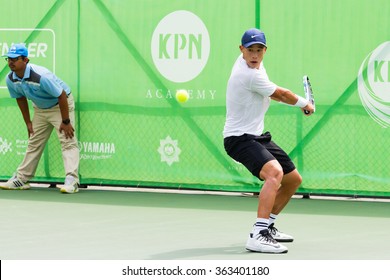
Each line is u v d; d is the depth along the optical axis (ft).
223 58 52.70
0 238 38.32
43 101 53.67
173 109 53.83
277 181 35.01
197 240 38.17
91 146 55.77
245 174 52.95
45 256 33.94
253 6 51.90
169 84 53.83
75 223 42.98
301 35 51.16
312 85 51.21
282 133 51.90
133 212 46.98
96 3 55.01
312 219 44.91
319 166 51.57
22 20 56.65
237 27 52.31
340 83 50.78
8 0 56.80
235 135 35.63
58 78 54.85
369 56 50.29
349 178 51.16
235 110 35.65
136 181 55.01
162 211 47.50
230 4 52.31
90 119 55.62
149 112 54.39
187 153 53.88
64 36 55.83
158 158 54.49
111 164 55.47
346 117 50.90
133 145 54.90
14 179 56.24
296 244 37.35
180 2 53.26
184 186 54.08
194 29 53.06
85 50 55.42
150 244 37.01
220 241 37.93
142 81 54.39
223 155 53.21
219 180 53.42
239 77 35.17
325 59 50.90
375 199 53.62
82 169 56.08
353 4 50.26
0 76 57.21
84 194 54.49
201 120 53.36
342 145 51.11
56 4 55.88
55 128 54.95
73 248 35.88
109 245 36.65
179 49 53.47
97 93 55.36
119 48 54.70
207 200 52.26
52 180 56.80
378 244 37.45
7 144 57.52
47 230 40.68
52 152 56.59
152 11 53.88
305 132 51.57
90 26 55.21
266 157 35.22
